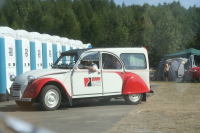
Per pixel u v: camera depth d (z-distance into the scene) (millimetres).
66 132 6523
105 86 10672
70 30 54938
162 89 17172
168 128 6895
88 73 10352
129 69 11227
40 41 17000
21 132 4477
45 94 9539
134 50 11406
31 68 15859
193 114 8750
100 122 7672
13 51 14000
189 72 22594
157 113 9000
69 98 9883
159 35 43344
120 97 11508
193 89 16984
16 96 9625
